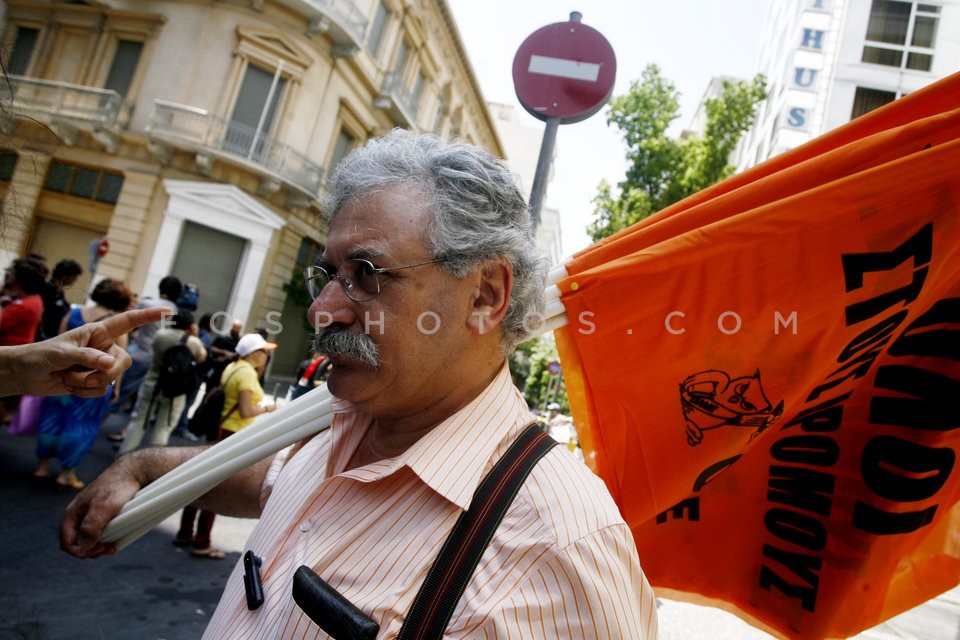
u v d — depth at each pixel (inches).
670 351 46.8
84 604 114.1
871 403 49.9
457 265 34.9
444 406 37.7
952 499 47.8
